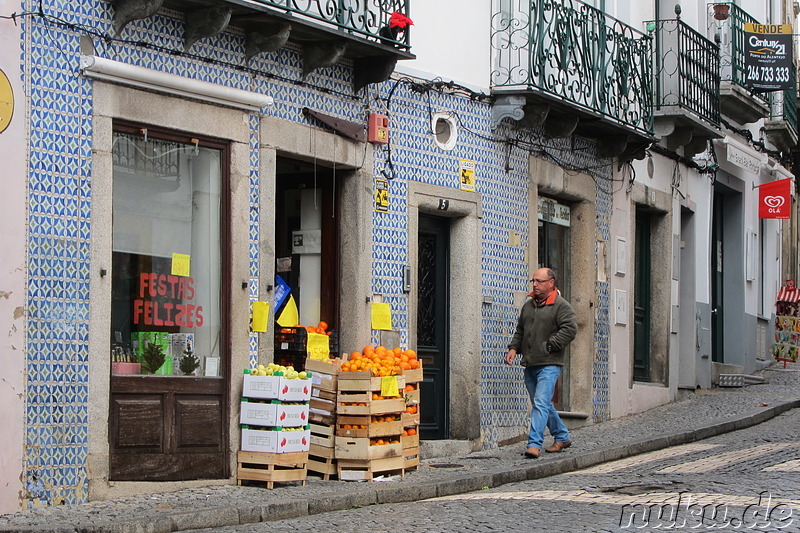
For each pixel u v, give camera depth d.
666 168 19.81
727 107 22.17
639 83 17.53
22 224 9.66
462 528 8.73
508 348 15.12
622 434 15.48
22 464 9.58
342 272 13.02
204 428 11.09
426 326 14.25
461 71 14.55
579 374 17.00
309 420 11.80
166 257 11.02
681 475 11.45
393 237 13.42
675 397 19.75
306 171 13.28
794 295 26.91
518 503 9.94
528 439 14.24
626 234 18.30
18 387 9.57
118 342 10.56
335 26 12.12
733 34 21.91
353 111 12.95
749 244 24.45
